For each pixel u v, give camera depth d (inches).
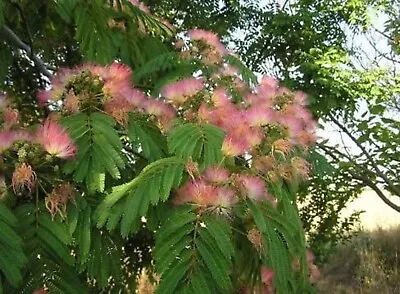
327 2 258.7
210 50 128.8
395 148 237.1
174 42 151.8
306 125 103.0
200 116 90.0
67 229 77.9
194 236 72.3
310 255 118.1
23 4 149.7
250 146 84.7
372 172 254.5
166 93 96.9
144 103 95.0
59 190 78.5
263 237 77.4
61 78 92.4
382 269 337.4
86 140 81.8
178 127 85.7
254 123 88.0
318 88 239.1
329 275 341.4
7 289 73.8
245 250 81.9
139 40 140.6
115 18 135.6
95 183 79.4
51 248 76.7
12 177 76.0
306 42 262.5
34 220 77.3
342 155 249.1
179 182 75.9
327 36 265.0
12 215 73.9
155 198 74.7
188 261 71.1
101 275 82.5
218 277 70.4
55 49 168.1
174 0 262.4
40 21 156.7
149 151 88.2
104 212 77.3
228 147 81.7
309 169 94.3
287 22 261.0
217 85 118.0
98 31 128.0
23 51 157.3
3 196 76.5
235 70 122.8
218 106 95.2
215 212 74.0
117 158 81.4
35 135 80.6
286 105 103.0
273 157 84.1
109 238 84.0
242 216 76.5
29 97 160.6
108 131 83.0
